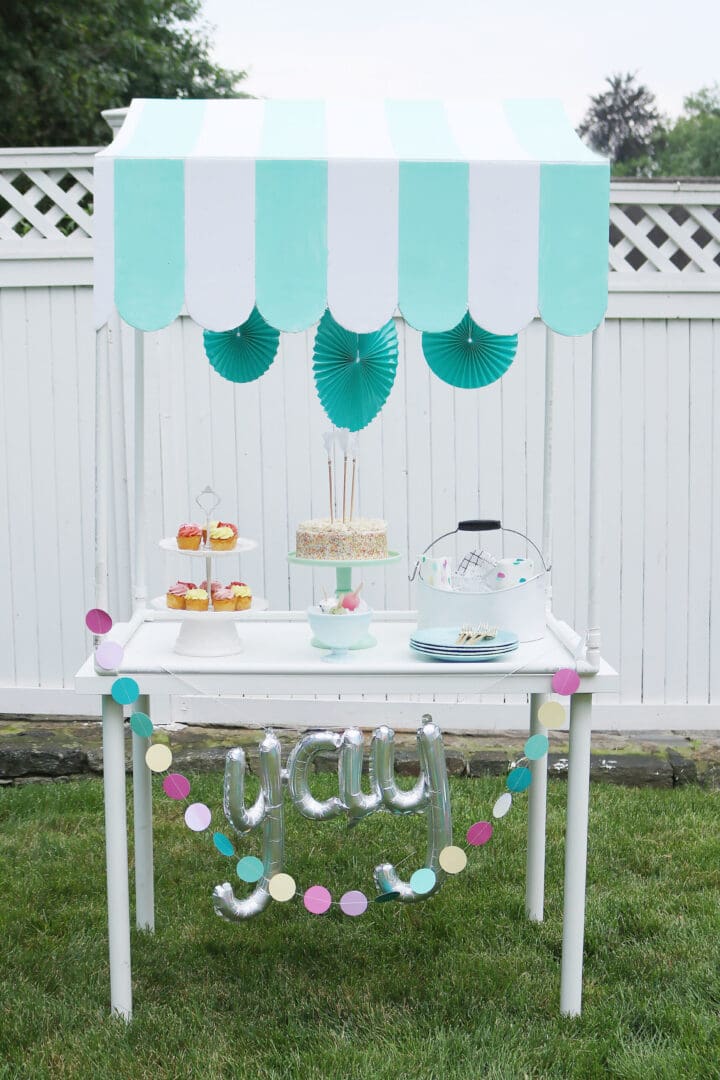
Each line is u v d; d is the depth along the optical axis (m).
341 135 2.50
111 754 2.51
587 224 2.33
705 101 41.56
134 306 2.31
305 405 4.48
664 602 4.52
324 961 2.91
